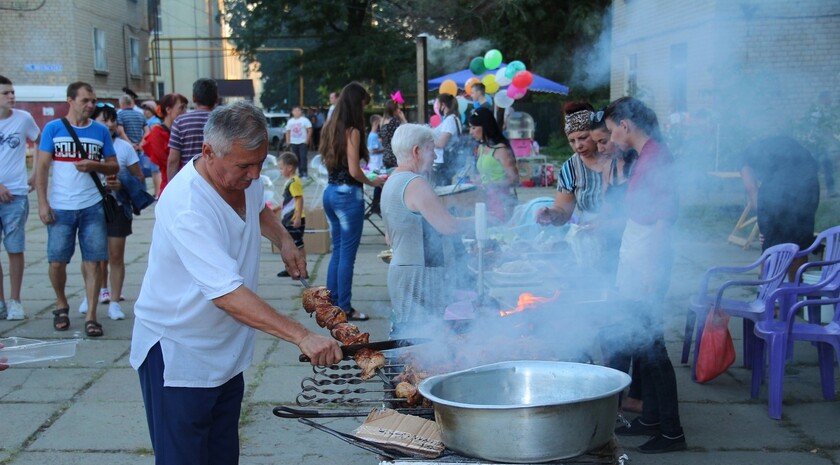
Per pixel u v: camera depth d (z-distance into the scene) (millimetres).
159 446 2406
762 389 4227
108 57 21672
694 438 3611
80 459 3418
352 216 5352
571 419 1956
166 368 2340
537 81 13188
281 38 26891
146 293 2371
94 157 5156
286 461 3422
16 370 4555
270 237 2820
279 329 2158
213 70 38531
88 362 4699
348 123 5172
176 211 2238
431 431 2256
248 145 2150
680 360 4703
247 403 4070
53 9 18797
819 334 3805
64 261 5219
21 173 5480
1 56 18859
